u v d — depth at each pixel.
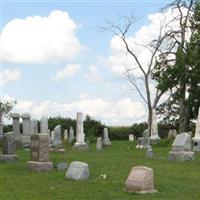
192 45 54.22
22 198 17.41
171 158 30.05
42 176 22.27
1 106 64.12
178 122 63.62
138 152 37.81
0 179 21.89
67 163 26.73
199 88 55.81
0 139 45.94
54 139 45.84
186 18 58.69
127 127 69.44
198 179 21.66
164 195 17.69
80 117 43.09
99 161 28.92
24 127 46.03
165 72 56.06
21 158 31.06
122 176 21.88
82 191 18.45
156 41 63.75
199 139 38.91
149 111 65.56
